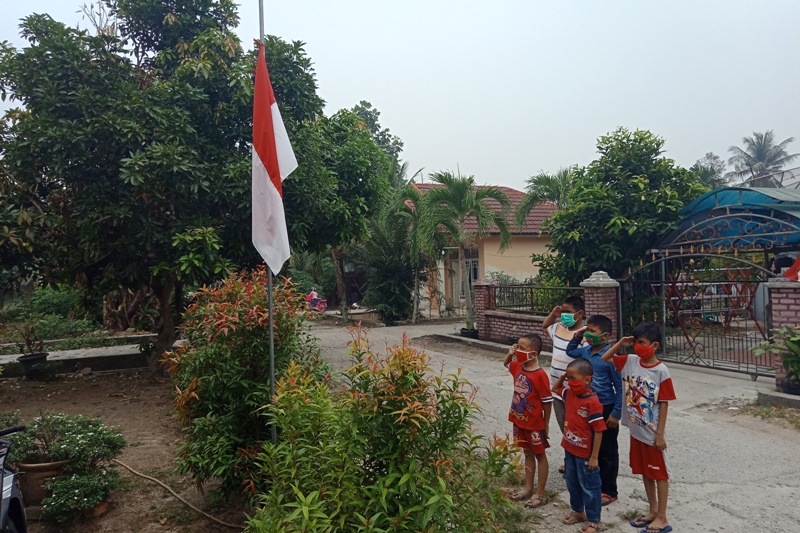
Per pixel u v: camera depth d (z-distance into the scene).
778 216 11.19
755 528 4.35
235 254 9.50
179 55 9.97
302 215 9.41
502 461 3.49
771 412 7.29
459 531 3.25
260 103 5.05
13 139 9.07
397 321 19.09
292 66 9.62
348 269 22.12
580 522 4.55
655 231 12.19
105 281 9.23
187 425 4.98
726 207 11.34
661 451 4.27
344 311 19.84
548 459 6.00
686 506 4.77
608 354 4.68
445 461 3.22
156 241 8.57
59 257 9.23
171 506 5.02
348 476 3.19
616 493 4.91
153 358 10.68
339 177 11.44
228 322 4.50
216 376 4.59
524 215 17.36
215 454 4.38
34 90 8.42
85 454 4.82
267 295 4.81
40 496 4.78
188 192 8.54
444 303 21.59
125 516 4.85
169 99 8.98
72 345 14.41
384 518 3.08
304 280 23.58
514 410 4.91
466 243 16.22
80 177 8.67
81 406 8.80
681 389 8.76
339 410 3.38
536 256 14.74
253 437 4.70
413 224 18.30
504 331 13.23
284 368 4.67
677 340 12.23
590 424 4.29
